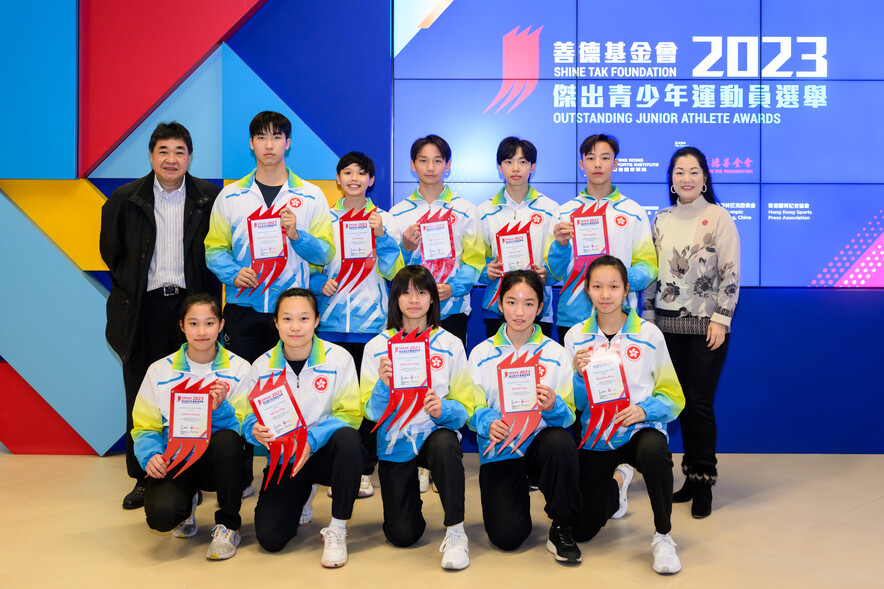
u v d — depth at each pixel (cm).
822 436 388
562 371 254
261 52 382
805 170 387
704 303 298
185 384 241
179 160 292
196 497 263
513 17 388
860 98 387
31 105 369
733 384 388
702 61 387
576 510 246
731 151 388
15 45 367
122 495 314
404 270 253
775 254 388
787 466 362
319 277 313
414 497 253
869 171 387
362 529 273
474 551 250
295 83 383
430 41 388
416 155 328
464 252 332
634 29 387
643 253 306
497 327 335
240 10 372
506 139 331
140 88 372
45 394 376
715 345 294
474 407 254
